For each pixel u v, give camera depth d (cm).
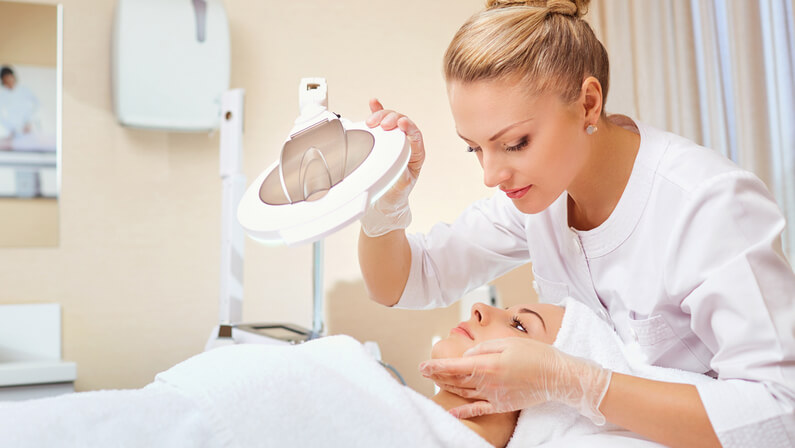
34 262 189
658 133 108
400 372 221
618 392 89
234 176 179
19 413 72
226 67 195
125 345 196
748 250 89
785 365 85
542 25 93
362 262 122
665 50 213
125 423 73
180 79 191
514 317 115
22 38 189
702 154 101
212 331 192
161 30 189
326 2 217
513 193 98
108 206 195
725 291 90
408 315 222
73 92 192
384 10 223
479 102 91
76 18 193
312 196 83
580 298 125
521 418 104
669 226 101
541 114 92
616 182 108
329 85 217
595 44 100
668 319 106
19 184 188
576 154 97
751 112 198
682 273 97
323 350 96
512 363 91
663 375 103
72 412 72
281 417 78
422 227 225
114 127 196
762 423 83
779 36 198
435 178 227
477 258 136
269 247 211
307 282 214
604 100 104
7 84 187
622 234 108
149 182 199
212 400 77
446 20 230
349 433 80
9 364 172
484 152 95
